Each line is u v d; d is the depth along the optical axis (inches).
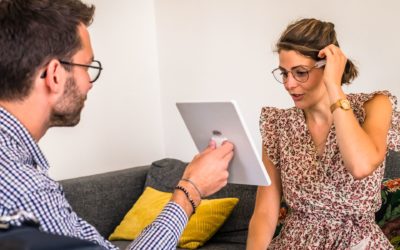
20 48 38.0
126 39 134.2
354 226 64.3
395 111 64.9
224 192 101.3
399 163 81.7
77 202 105.5
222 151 49.3
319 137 66.1
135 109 136.3
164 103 138.5
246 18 115.2
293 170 66.8
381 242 63.7
